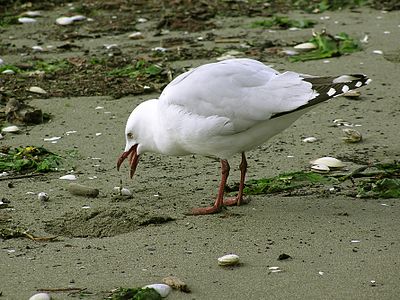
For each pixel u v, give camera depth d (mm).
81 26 21875
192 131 10914
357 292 8672
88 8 23453
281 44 19766
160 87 16781
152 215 10844
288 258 9547
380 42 19609
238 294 8727
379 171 12297
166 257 9703
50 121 15227
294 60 18375
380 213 10852
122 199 11625
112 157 13398
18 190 12094
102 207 11250
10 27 21953
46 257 9789
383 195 11438
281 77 10852
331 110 15352
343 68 17734
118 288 8898
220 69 10930
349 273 9109
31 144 14078
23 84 17297
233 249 9883
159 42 20156
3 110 15680
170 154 11648
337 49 18906
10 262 9672
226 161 11219
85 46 20078
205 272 9273
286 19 21625
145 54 19125
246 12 22875
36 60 18969
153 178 12484
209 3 23719
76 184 11922
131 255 9789
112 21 22203
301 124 14688
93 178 12547
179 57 18719
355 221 10594
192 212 11062
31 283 9117
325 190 11750
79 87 17016
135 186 12172
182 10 22719
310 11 22938
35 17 22797
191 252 9828
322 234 10219
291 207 11195
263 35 20547
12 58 19203
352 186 11883
